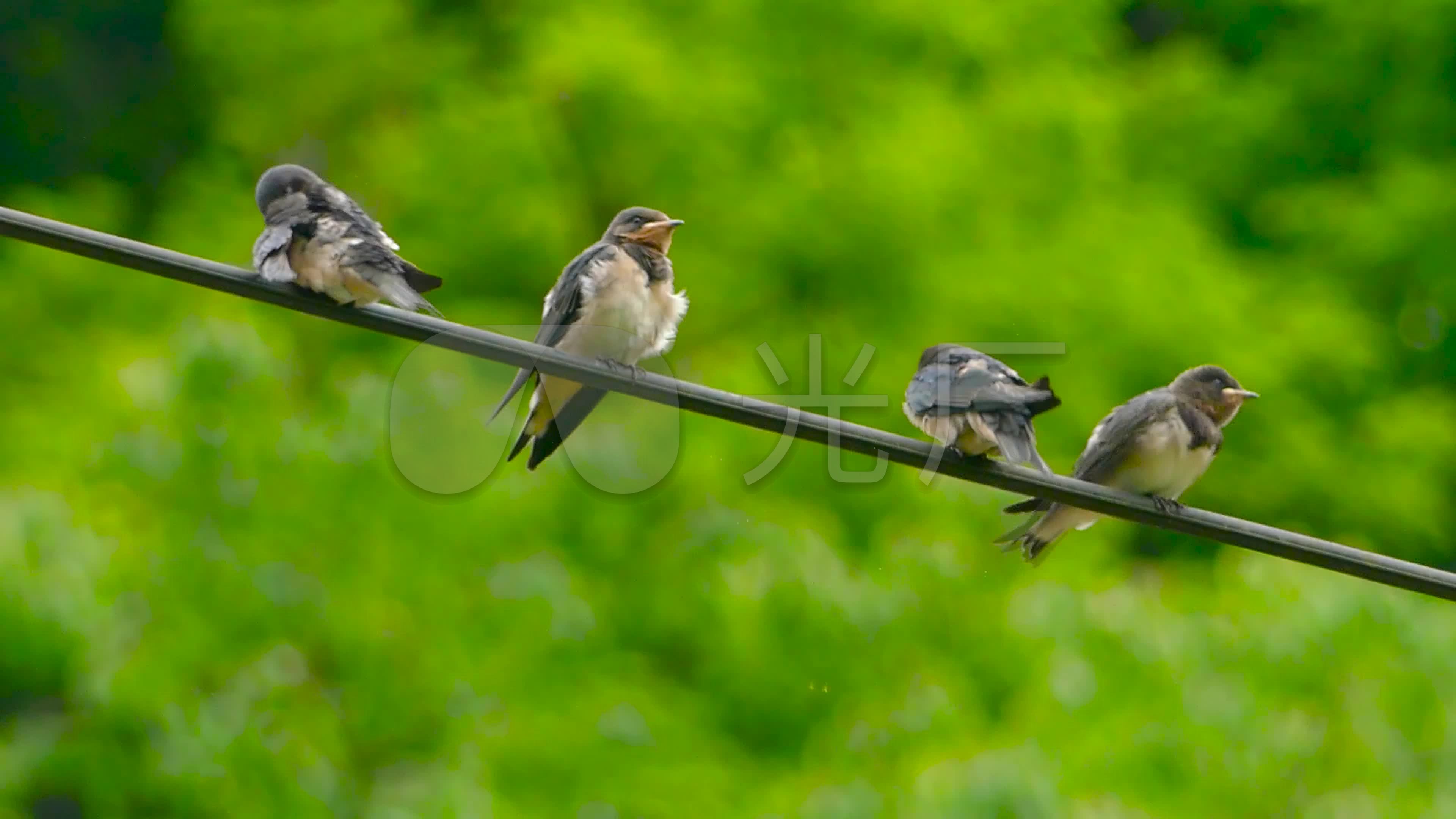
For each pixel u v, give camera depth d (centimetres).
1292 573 1391
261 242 910
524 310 1767
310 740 1388
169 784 1348
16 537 1354
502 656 1438
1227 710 1312
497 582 1449
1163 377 1777
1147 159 2039
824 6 1808
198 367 1444
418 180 1756
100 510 1441
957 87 1862
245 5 1906
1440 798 1306
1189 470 1056
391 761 1466
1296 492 1922
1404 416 1930
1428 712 1320
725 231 1744
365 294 917
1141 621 1380
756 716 1474
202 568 1403
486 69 1942
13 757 1361
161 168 2550
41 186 2559
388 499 1450
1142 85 2088
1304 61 2117
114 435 1473
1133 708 1330
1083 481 913
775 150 1769
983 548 1578
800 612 1442
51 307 1762
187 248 1847
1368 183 2077
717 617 1456
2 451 1517
